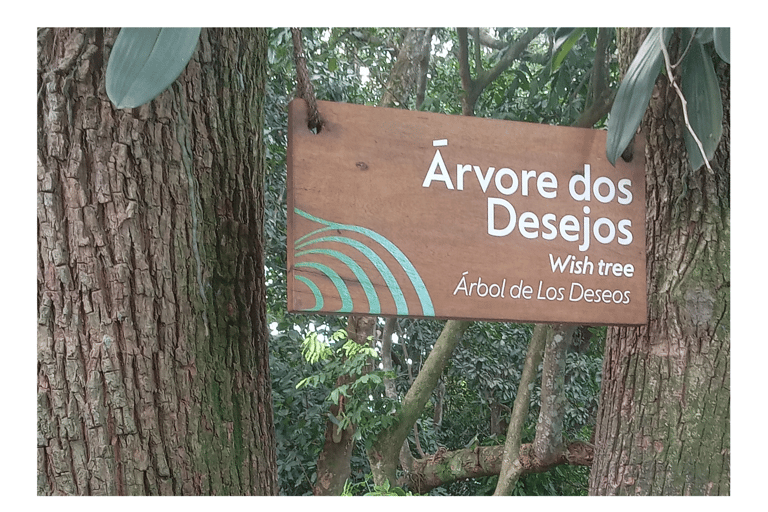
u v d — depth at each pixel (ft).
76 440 4.29
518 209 5.22
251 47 5.74
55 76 4.51
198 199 4.96
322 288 4.66
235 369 4.97
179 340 4.64
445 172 5.06
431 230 4.96
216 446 4.71
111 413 4.35
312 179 4.73
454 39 16.87
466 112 13.92
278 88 17.13
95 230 4.46
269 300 17.35
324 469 16.71
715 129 5.66
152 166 4.67
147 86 3.92
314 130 4.83
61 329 4.36
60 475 4.25
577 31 7.10
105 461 4.30
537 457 14.92
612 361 7.09
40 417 4.30
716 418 6.28
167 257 4.65
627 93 5.28
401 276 4.85
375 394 16.60
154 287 4.57
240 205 5.27
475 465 17.20
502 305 5.07
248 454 4.89
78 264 4.42
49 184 4.43
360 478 19.35
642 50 5.36
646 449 6.51
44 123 4.48
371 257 4.79
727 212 6.64
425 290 4.89
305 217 4.68
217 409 4.78
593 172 5.47
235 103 5.39
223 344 4.93
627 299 5.41
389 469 15.89
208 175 5.07
